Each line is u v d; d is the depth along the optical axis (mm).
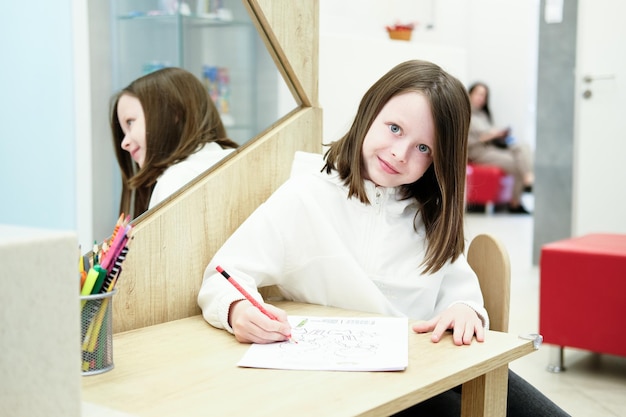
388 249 1277
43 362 574
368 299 1222
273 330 962
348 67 1916
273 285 1331
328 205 1276
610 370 2498
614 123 3910
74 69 1509
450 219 1242
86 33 1555
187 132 1415
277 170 1371
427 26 4090
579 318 2396
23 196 1320
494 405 972
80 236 1292
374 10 2707
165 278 1141
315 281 1263
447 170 1205
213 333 1047
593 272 2359
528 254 4816
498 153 7137
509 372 1290
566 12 4105
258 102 1488
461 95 1187
